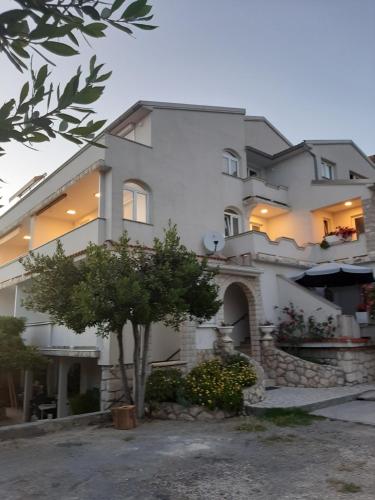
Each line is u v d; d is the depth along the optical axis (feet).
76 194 55.47
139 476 20.25
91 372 51.75
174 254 33.99
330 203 63.52
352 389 41.98
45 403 52.75
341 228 62.85
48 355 49.65
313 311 51.13
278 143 79.46
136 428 31.50
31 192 62.64
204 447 25.00
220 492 17.85
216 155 62.08
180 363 40.88
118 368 40.50
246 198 63.87
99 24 5.14
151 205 51.70
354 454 22.62
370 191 58.85
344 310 61.11
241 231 63.36
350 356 45.19
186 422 32.42
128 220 48.16
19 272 60.64
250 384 36.50
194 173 58.03
